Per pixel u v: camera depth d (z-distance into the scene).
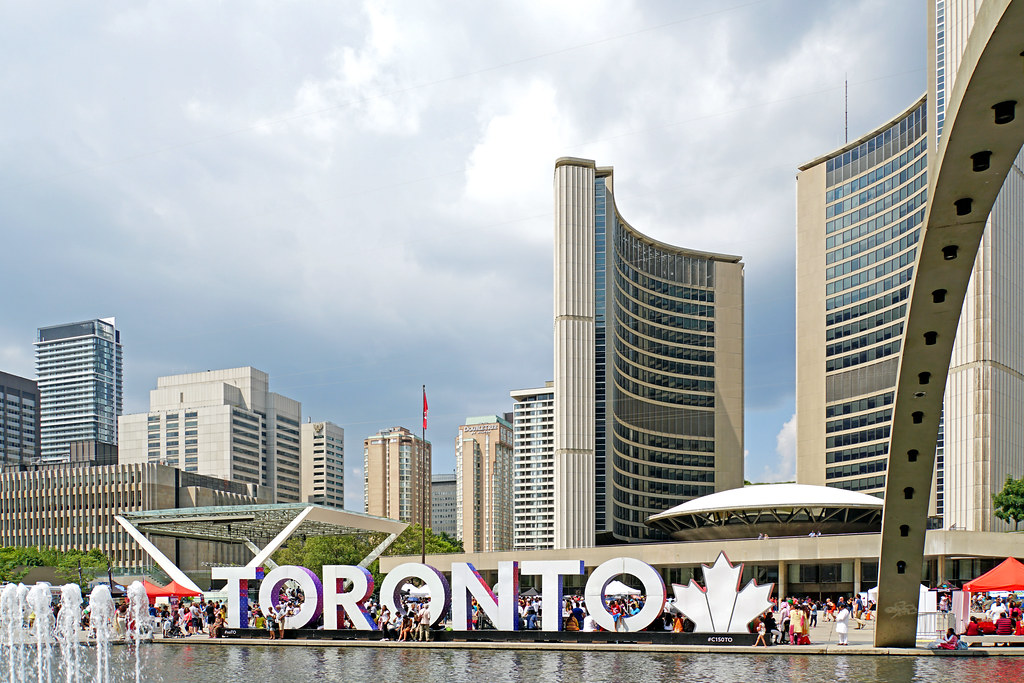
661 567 91.00
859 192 135.12
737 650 36.22
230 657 37.25
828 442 135.50
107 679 30.89
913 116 123.38
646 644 38.69
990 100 15.82
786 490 91.38
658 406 148.38
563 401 117.69
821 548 74.25
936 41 95.31
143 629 49.25
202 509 74.50
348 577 44.56
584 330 119.44
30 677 32.41
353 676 29.61
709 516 93.31
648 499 142.75
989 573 40.94
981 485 93.62
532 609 43.06
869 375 129.50
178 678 30.28
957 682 25.66
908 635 34.78
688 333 155.38
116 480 164.12
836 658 33.16
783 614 40.91
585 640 40.44
